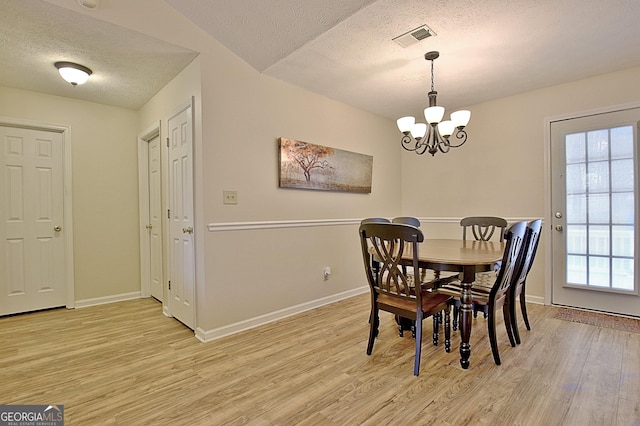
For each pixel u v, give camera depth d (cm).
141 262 391
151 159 381
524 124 355
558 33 237
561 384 184
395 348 235
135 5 224
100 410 164
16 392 181
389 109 404
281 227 310
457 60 279
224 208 267
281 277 308
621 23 224
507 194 368
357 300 368
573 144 324
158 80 305
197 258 262
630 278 296
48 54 254
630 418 154
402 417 157
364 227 220
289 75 305
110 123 372
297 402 170
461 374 197
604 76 306
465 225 331
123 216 381
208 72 258
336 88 336
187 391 182
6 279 316
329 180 356
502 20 221
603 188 308
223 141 266
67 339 258
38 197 332
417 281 197
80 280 351
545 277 341
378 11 215
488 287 243
